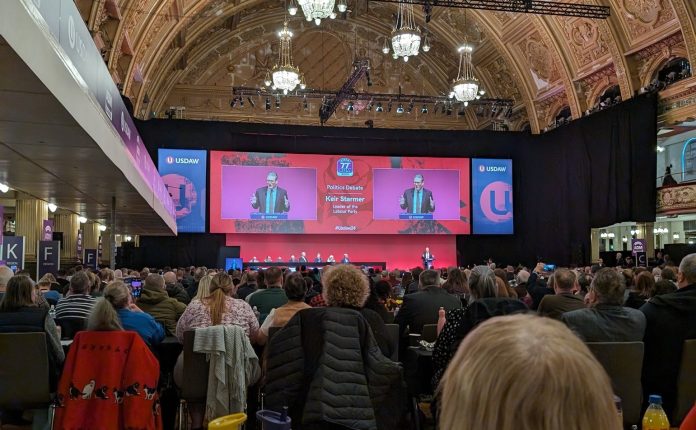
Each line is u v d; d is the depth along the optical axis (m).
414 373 4.61
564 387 0.60
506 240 22.75
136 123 19.69
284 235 21.73
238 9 21.91
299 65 26.03
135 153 9.85
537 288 6.90
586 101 20.48
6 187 10.30
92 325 3.57
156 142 19.86
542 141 22.05
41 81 4.14
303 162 20.52
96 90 6.28
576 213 20.06
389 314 5.66
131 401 3.47
